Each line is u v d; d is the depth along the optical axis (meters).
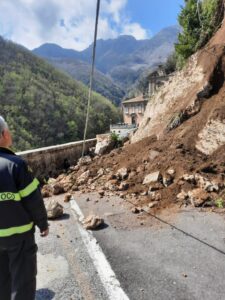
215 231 5.34
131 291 3.91
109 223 6.04
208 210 6.22
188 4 21.33
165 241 5.14
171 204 6.65
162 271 4.30
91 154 13.84
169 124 10.63
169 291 3.87
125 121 84.88
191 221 5.80
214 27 15.27
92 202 7.37
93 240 5.35
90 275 4.30
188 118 10.55
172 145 9.02
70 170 11.21
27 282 3.02
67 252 4.97
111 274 4.30
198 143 8.76
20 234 2.96
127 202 7.15
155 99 13.93
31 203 2.99
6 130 3.12
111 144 14.07
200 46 15.75
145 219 6.11
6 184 2.90
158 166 8.21
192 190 6.90
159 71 64.44
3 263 3.05
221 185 6.86
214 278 4.06
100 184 8.64
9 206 2.90
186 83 12.15
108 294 3.87
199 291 3.83
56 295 3.89
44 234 3.25
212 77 10.73
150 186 7.53
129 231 5.63
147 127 12.92
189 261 4.49
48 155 11.22
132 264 4.52
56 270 4.46
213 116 8.85
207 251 4.72
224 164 7.59
